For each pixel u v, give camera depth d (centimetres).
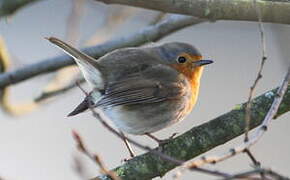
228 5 904
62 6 1619
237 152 640
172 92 1048
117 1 887
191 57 1097
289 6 909
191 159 877
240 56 1558
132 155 959
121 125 1036
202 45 1575
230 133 875
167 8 900
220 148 1403
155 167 855
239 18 912
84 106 957
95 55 1141
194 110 1504
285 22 916
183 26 1129
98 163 642
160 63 1084
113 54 1051
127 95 1008
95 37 1301
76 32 1266
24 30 1606
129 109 1025
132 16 1345
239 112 882
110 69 1009
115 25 1313
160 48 1106
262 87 1506
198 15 909
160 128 1062
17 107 1283
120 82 1008
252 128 880
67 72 1252
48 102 1308
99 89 997
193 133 880
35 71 1136
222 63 1553
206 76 1546
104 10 1348
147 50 1095
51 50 1582
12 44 1586
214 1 904
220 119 884
